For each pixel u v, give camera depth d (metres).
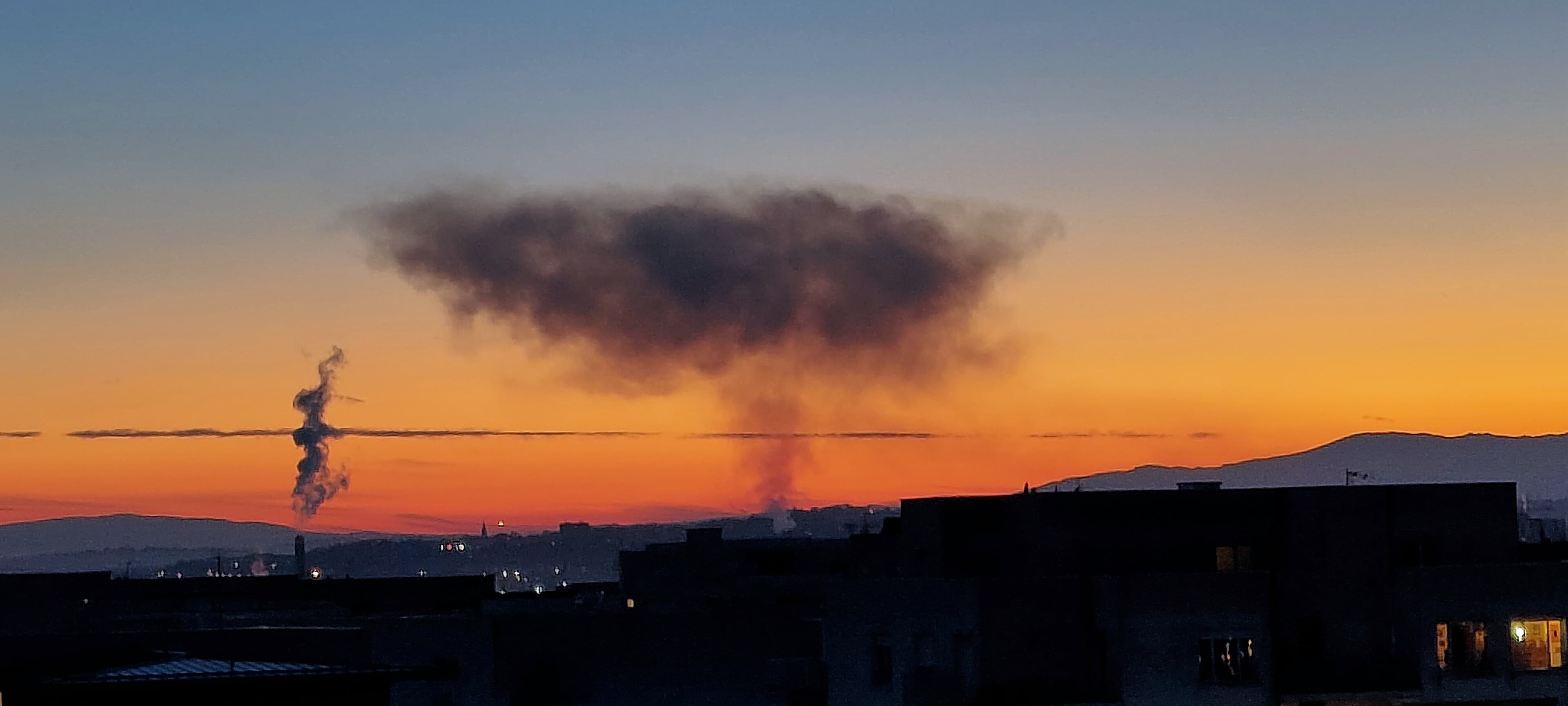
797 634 111.50
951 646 83.62
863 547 103.56
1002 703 81.44
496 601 142.88
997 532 93.75
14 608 118.69
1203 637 83.81
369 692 57.62
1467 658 86.88
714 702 108.94
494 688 103.00
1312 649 87.19
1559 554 99.31
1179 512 90.69
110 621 117.50
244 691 55.78
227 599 142.38
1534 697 87.06
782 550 139.75
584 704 105.06
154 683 54.72
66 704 53.75
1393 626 87.44
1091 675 83.06
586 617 106.50
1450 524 90.50
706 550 138.00
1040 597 83.38
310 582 153.50
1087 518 89.81
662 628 108.44
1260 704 84.00
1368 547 89.12
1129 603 82.94
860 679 90.19
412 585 157.75
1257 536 91.50
